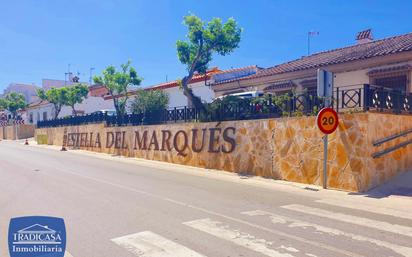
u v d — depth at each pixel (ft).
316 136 34.91
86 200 26.84
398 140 34.55
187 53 56.44
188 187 33.35
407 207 24.91
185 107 56.39
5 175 40.86
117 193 29.86
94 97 137.59
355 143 31.50
